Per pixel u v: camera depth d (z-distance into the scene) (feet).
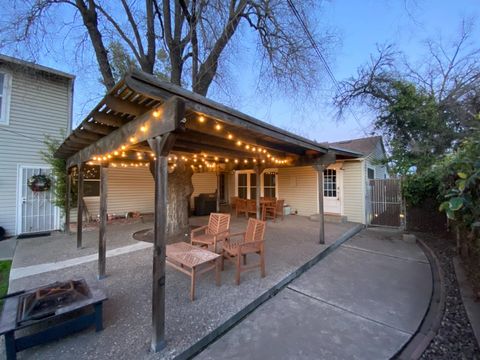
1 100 19.79
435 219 20.88
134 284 10.25
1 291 9.85
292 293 9.98
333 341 6.91
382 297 9.61
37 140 21.24
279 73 19.31
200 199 31.19
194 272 8.89
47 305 6.33
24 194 20.59
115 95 6.34
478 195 6.84
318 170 17.28
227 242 12.35
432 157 26.40
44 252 14.99
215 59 17.98
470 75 26.68
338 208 27.32
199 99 6.68
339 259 14.40
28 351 6.26
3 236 18.95
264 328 7.55
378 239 19.36
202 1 15.03
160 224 6.54
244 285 10.04
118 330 7.09
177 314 7.86
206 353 6.48
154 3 17.20
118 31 17.11
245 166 26.45
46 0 15.08
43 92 21.57
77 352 6.21
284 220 26.53
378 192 24.63
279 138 11.43
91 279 10.78
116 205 26.50
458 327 7.61
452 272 12.00
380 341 6.91
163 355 6.07
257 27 19.11
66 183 20.86
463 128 25.39
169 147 6.47
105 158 11.41
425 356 6.40
